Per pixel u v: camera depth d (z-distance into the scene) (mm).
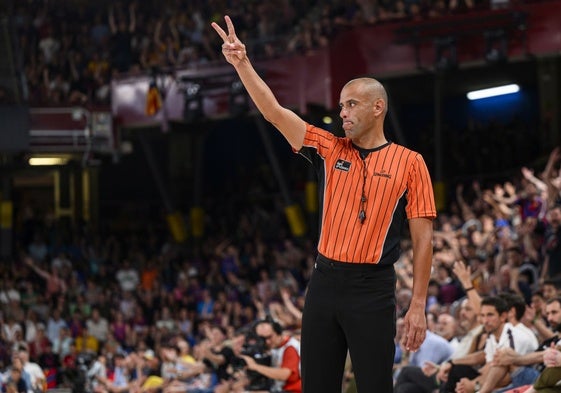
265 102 7402
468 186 36219
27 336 31047
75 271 36781
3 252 38625
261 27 38000
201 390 21031
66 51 40531
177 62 38375
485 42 29594
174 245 39344
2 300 33312
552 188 23438
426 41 30516
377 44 31484
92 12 42000
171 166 44656
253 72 7398
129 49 40219
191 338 29594
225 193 42875
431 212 7391
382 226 7355
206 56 37688
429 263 7363
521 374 13156
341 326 7375
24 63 40219
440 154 34188
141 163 45250
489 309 13305
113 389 24250
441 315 17078
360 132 7465
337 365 7445
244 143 44844
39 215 41938
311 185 37062
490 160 36062
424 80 34812
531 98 37844
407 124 40469
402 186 7391
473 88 37812
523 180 29062
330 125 36812
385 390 7258
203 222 39812
